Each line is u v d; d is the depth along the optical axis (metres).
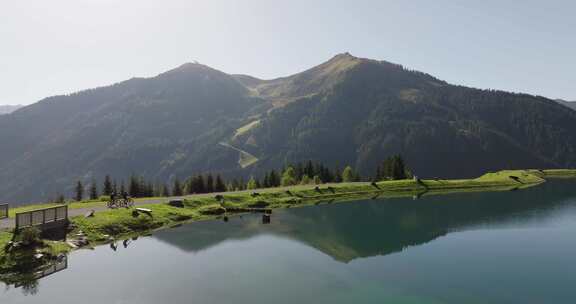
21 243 37.44
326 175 164.88
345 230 59.69
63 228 46.09
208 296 31.52
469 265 41.31
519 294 33.41
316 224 64.62
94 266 38.72
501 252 46.56
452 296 32.69
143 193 139.38
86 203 69.06
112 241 48.94
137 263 40.03
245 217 70.75
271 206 85.56
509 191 109.69
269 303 30.36
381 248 48.44
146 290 32.59
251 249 47.16
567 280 36.66
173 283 34.44
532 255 45.22
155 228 57.81
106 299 30.56
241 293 32.28
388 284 35.19
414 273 38.41
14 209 57.12
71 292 31.84
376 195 106.75
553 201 89.88
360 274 38.00
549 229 59.62
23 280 34.25
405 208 82.94
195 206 74.62
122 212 57.34
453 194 106.19
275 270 38.75
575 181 130.25
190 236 53.19
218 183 138.25
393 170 151.00
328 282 35.44
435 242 51.84
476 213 75.31
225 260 41.94
